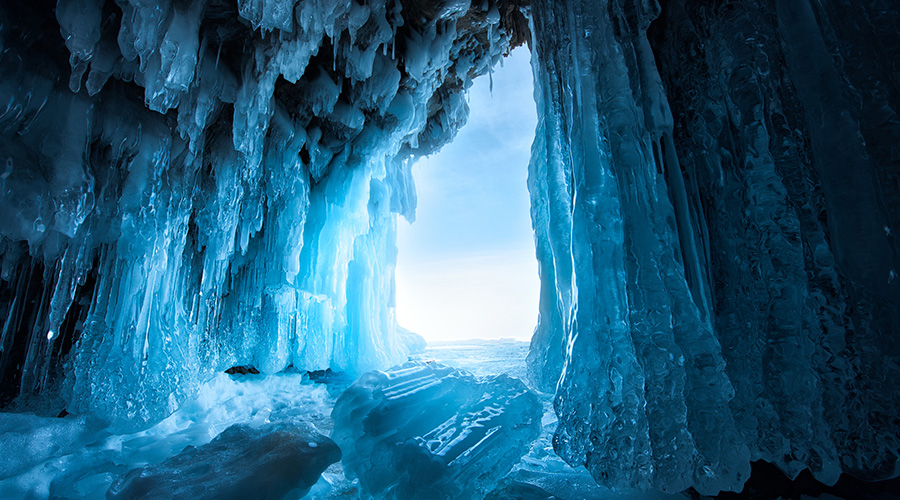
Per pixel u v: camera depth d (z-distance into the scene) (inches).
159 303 160.7
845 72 69.6
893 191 64.9
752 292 81.4
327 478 96.9
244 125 151.6
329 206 259.3
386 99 200.5
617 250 91.7
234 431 99.0
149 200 148.9
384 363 292.2
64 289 132.0
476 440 90.8
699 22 92.4
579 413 86.5
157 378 149.0
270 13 112.0
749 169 82.7
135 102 140.7
